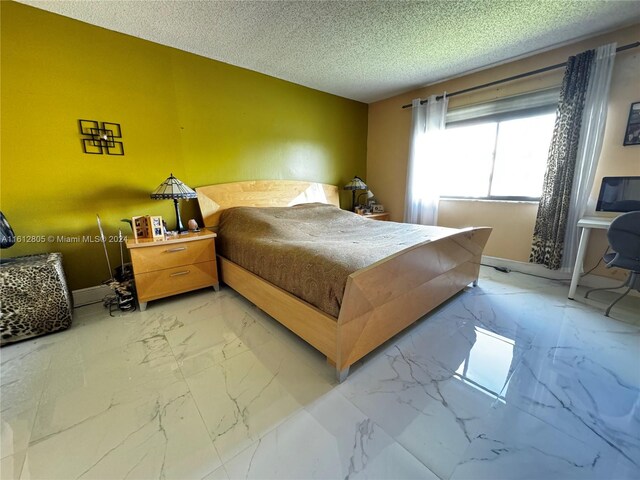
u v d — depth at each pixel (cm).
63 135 220
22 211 211
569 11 209
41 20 203
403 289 171
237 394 143
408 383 150
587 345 181
